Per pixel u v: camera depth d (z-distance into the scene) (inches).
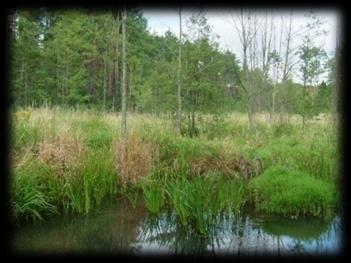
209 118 417.1
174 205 218.5
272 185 230.7
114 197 245.8
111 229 197.5
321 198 216.2
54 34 751.1
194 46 411.5
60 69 775.7
